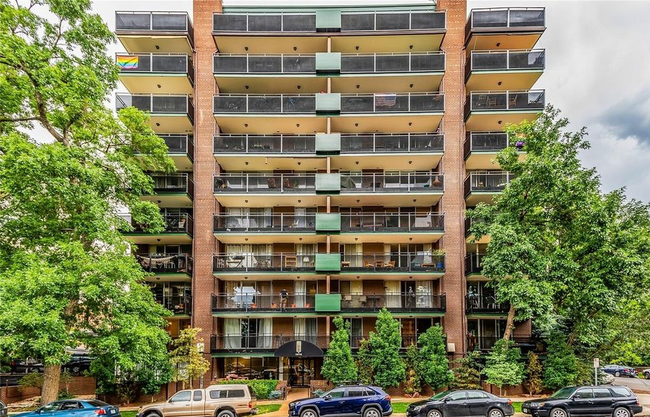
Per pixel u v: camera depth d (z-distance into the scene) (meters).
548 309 17.70
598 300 17.77
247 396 15.92
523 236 18.56
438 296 23.31
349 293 24.92
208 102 24.97
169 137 23.73
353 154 23.94
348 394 15.71
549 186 18.52
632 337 21.41
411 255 24.66
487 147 23.73
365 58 24.23
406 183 24.19
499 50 25.22
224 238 24.31
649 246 18.72
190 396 15.71
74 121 15.80
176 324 24.42
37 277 12.41
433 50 25.56
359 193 23.64
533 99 23.80
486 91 25.80
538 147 19.41
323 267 22.81
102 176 15.05
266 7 25.67
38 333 11.97
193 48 25.16
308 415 15.39
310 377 23.61
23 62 13.81
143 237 24.02
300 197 24.11
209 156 24.72
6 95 13.84
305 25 24.22
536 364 20.36
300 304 24.61
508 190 19.45
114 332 15.00
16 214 14.44
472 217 21.56
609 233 18.53
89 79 14.59
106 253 15.94
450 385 20.53
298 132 26.08
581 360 20.88
